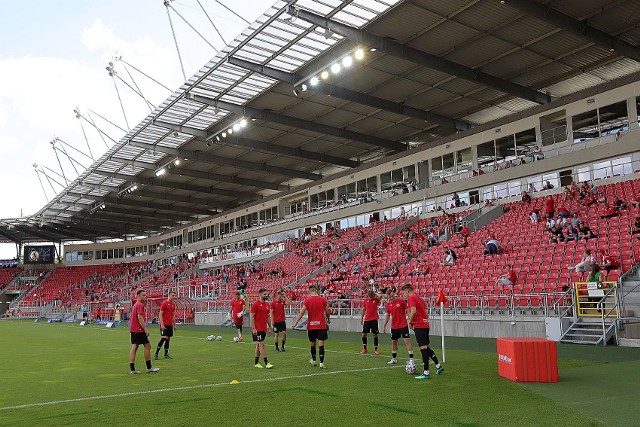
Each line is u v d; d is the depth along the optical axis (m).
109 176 46.25
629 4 21.09
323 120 34.47
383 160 41.28
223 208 62.50
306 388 9.53
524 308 18.91
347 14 21.89
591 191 26.05
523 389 8.96
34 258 74.25
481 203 32.94
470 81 28.19
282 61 26.12
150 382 10.73
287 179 51.09
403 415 7.28
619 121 26.91
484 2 21.03
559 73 27.84
